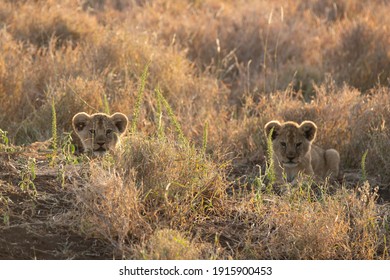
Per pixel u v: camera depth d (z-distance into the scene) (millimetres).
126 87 15484
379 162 13078
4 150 11172
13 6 20672
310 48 21359
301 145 12758
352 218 10125
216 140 13695
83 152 13398
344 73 18562
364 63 19000
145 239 8844
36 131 13664
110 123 12648
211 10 25016
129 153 10109
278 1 25562
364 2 25719
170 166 9891
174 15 24578
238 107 17125
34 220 9047
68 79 14953
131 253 8523
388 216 10359
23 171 10164
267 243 9133
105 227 8797
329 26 23250
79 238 8805
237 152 13781
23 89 14945
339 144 14016
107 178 9320
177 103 15578
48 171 10477
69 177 10039
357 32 20078
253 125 14422
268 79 18594
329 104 14703
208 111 15445
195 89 16562
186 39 21234
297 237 9156
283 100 15633
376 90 16484
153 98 15281
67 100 14180
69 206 9461
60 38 19422
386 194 12117
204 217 9617
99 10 23844
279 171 12969
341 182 12797
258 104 16016
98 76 15961
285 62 20656
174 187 9742
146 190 9695
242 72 19500
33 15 20062
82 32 19734
